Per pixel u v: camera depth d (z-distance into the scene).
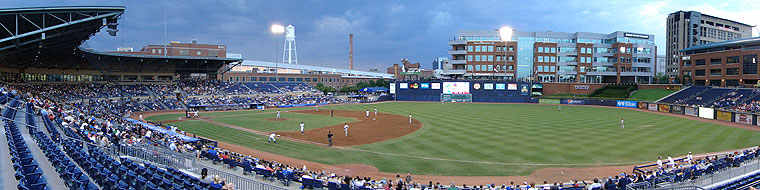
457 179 23.50
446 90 106.75
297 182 20.19
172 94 82.50
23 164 14.81
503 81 103.50
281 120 56.66
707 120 55.44
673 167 23.67
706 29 147.50
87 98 67.88
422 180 23.30
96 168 15.70
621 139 37.00
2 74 60.31
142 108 69.50
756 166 22.38
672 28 152.62
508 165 26.86
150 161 21.88
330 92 123.19
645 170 25.48
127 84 83.06
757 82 82.25
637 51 119.38
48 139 21.23
